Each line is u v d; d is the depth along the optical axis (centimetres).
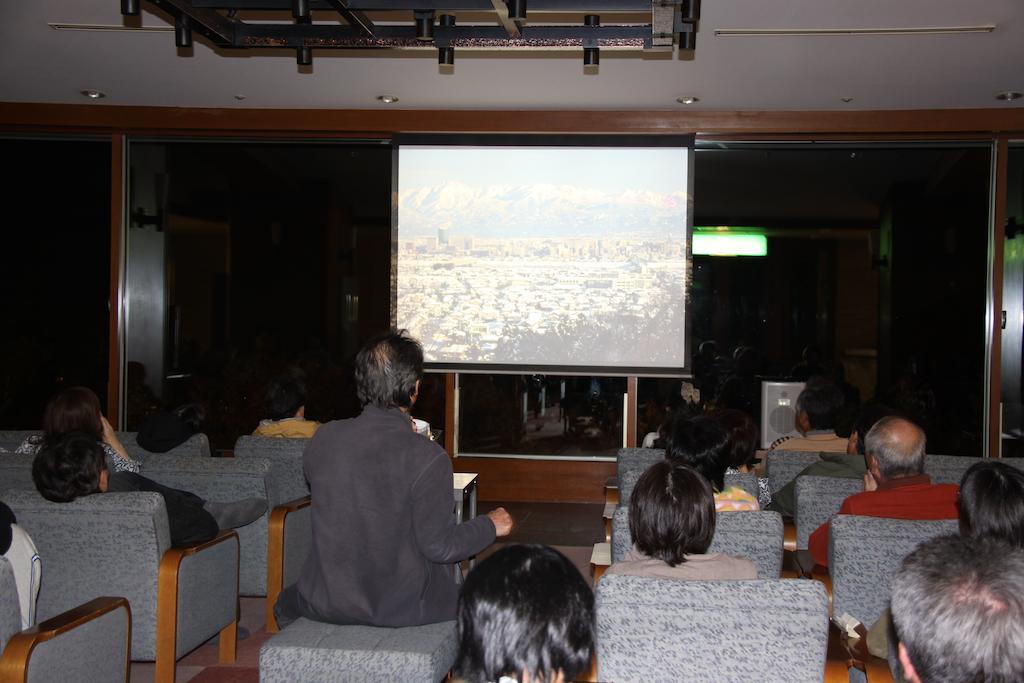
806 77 512
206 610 298
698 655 165
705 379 646
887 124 581
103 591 272
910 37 438
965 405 605
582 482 646
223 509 319
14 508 267
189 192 656
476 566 119
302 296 660
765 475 370
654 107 593
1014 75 499
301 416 434
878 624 194
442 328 633
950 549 97
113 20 435
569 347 625
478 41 375
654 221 615
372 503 225
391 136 631
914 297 620
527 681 112
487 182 626
